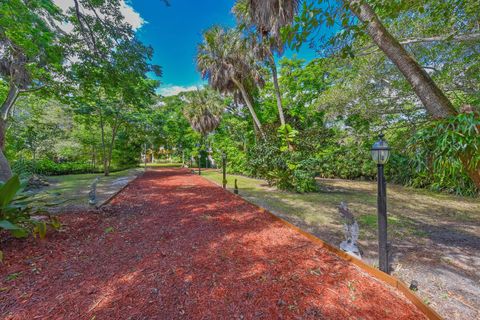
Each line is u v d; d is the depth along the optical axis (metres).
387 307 1.56
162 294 1.73
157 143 23.08
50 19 4.59
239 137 14.14
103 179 9.91
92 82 6.00
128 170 16.44
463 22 2.87
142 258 2.37
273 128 9.05
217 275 2.02
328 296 1.70
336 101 6.83
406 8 2.34
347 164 10.48
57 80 6.64
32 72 5.92
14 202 2.90
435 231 3.29
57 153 14.05
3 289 1.78
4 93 7.84
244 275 2.01
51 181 9.09
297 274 2.02
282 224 3.58
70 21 4.77
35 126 12.46
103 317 1.48
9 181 2.57
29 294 1.73
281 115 8.47
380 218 1.99
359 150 8.93
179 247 2.67
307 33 1.99
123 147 18.31
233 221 3.77
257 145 8.09
